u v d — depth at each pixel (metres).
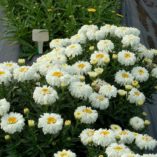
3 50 2.43
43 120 1.16
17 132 1.21
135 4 3.75
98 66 1.50
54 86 1.31
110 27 1.71
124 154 1.05
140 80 1.51
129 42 1.62
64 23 2.62
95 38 1.68
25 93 1.34
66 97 1.33
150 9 3.70
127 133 1.21
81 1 2.73
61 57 1.50
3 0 2.84
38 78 1.41
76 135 1.28
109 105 1.42
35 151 1.21
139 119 1.37
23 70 1.32
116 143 1.13
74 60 1.57
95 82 1.42
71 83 1.32
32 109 1.33
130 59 1.50
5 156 1.24
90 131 1.21
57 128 1.15
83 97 1.33
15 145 1.20
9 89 1.33
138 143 1.20
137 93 1.42
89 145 1.18
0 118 1.22
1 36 2.57
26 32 2.49
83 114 1.24
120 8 3.44
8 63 1.41
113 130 1.26
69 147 1.27
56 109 1.28
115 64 1.56
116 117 1.42
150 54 1.70
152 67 1.68
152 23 3.39
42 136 1.23
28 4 2.71
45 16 2.62
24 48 2.44
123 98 1.45
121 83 1.45
